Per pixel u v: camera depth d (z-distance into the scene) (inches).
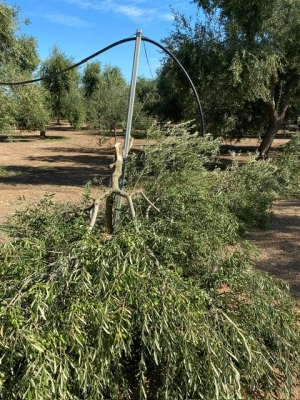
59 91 1203.2
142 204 130.6
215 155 167.9
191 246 108.0
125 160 133.7
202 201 126.0
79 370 72.7
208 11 396.8
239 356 86.7
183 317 79.0
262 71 368.2
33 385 63.8
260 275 102.1
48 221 109.8
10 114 419.2
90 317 74.9
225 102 464.1
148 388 93.4
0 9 377.4
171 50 412.2
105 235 107.4
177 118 681.6
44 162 655.8
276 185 264.7
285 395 94.2
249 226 240.2
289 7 380.8
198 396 81.4
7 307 72.3
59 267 82.7
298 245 224.2
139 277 82.2
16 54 416.8
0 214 273.0
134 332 84.8
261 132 615.5
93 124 937.5
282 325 100.2
